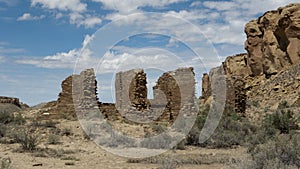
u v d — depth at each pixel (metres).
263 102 56.47
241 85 38.00
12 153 18.48
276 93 57.38
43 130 25.86
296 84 56.25
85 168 14.75
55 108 32.75
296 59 64.31
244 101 38.00
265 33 70.44
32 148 19.73
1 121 28.52
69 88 32.84
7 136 24.11
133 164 16.22
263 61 70.62
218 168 15.00
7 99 60.97
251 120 36.56
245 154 17.25
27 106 68.88
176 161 16.56
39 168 14.30
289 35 65.06
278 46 67.62
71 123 28.42
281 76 62.69
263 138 24.23
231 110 34.94
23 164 15.09
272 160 12.91
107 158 17.89
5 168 13.49
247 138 24.72
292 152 13.55
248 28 75.62
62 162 16.05
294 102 49.19
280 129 28.12
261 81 68.25
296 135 21.25
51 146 21.52
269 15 70.38
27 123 28.80
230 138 24.55
